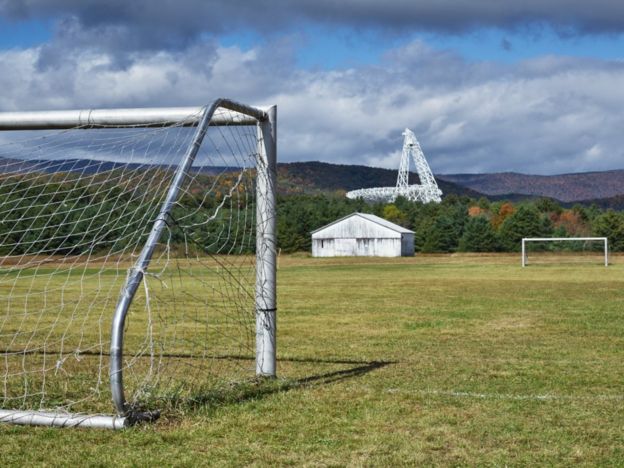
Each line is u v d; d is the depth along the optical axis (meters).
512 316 13.99
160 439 4.98
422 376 7.51
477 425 5.38
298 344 10.23
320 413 5.75
